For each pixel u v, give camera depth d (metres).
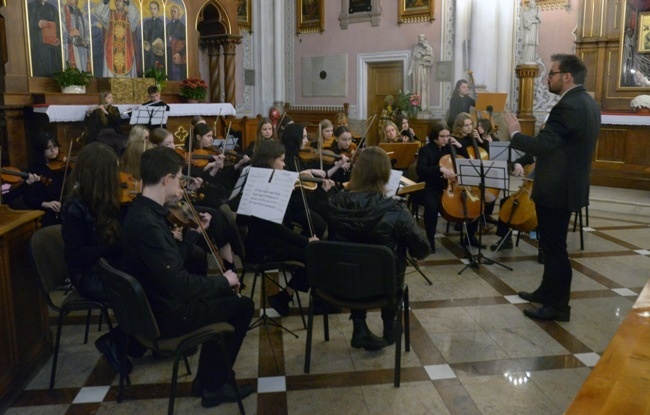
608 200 7.56
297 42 14.02
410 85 12.09
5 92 8.87
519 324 3.84
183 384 3.08
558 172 3.63
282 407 2.86
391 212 2.96
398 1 12.21
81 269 2.98
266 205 3.21
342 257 2.86
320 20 13.46
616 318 3.94
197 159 5.70
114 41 10.35
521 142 3.64
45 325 3.36
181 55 11.38
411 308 4.13
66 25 9.67
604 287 4.55
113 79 9.92
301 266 3.60
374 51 12.76
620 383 1.61
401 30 12.27
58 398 2.94
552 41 10.12
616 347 1.83
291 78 14.27
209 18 12.48
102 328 3.79
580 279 4.75
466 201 5.12
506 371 3.20
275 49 14.12
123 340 2.99
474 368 3.24
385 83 12.93
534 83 10.38
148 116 8.59
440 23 11.65
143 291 2.38
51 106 8.57
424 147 5.53
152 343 2.57
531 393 2.97
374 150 3.06
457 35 11.07
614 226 6.62
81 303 2.94
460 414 2.79
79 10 9.82
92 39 10.05
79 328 3.79
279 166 3.62
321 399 2.93
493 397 2.94
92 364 3.30
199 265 3.54
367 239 3.00
